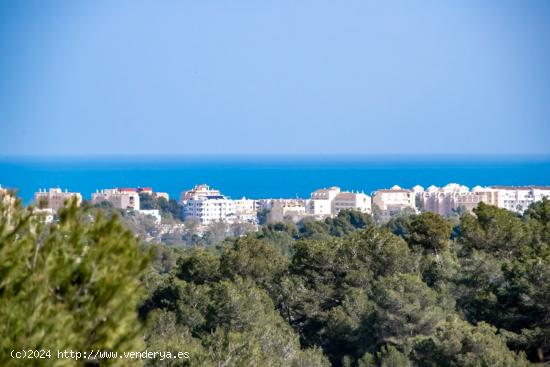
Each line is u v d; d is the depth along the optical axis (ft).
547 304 379.14
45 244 105.91
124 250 107.65
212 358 244.42
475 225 541.75
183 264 537.24
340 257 509.76
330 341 449.48
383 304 414.62
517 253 531.50
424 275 505.25
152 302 452.76
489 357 310.86
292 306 488.02
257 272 515.91
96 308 103.81
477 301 413.59
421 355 336.70
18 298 99.76
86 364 102.73
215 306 391.65
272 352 322.96
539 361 362.53
